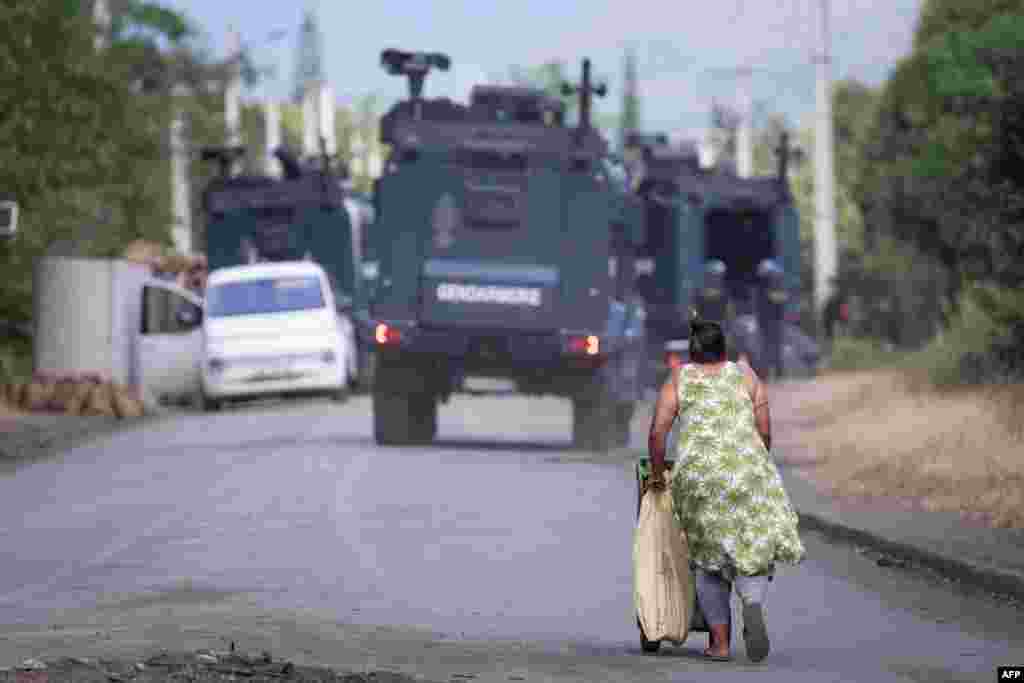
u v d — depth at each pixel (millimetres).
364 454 68625
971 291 71500
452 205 72188
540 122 73938
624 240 77000
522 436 80500
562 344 71312
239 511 50250
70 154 96750
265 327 101688
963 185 68562
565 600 35312
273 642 29109
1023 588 35531
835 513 47094
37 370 99625
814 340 149000
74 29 98812
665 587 29266
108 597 35094
